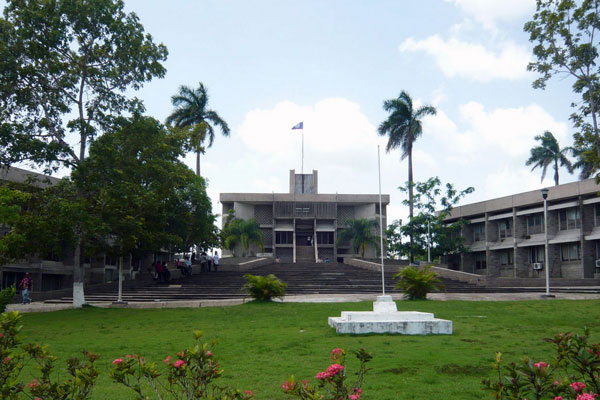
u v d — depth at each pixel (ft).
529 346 37.60
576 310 64.39
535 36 60.44
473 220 161.07
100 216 74.43
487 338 41.88
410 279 79.20
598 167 55.98
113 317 66.18
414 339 41.27
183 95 157.17
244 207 200.03
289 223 200.13
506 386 13.05
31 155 71.97
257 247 190.19
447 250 152.46
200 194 115.03
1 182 75.61
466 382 26.17
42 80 74.54
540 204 141.38
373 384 25.99
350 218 202.90
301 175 214.28
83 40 77.00
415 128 154.61
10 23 72.64
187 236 115.85
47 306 83.30
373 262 150.10
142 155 79.41
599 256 125.70
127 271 148.66
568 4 57.47
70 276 127.03
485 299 82.79
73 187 81.05
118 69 78.54
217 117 155.43
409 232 150.20
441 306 68.80
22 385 15.97
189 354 14.30
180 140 92.02
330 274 120.78
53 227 69.51
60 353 38.24
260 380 27.40
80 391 15.15
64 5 72.79
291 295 88.69
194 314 66.08
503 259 154.30
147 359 35.12
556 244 136.56
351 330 44.09
